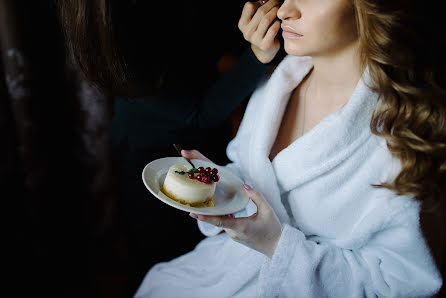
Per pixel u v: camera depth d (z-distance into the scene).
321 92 0.95
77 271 1.96
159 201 1.34
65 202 1.89
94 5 0.97
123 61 1.05
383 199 0.82
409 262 0.83
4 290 1.78
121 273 2.00
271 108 0.98
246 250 1.04
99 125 1.75
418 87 0.76
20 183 1.73
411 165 0.78
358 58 0.84
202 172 0.91
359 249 0.89
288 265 0.85
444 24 0.74
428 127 0.78
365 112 0.82
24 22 1.48
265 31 0.98
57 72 1.62
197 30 1.25
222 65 1.47
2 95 1.56
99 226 1.98
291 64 1.00
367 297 0.85
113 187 1.91
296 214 0.96
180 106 1.18
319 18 0.77
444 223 0.87
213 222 0.80
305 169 0.90
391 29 0.73
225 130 1.47
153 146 1.29
